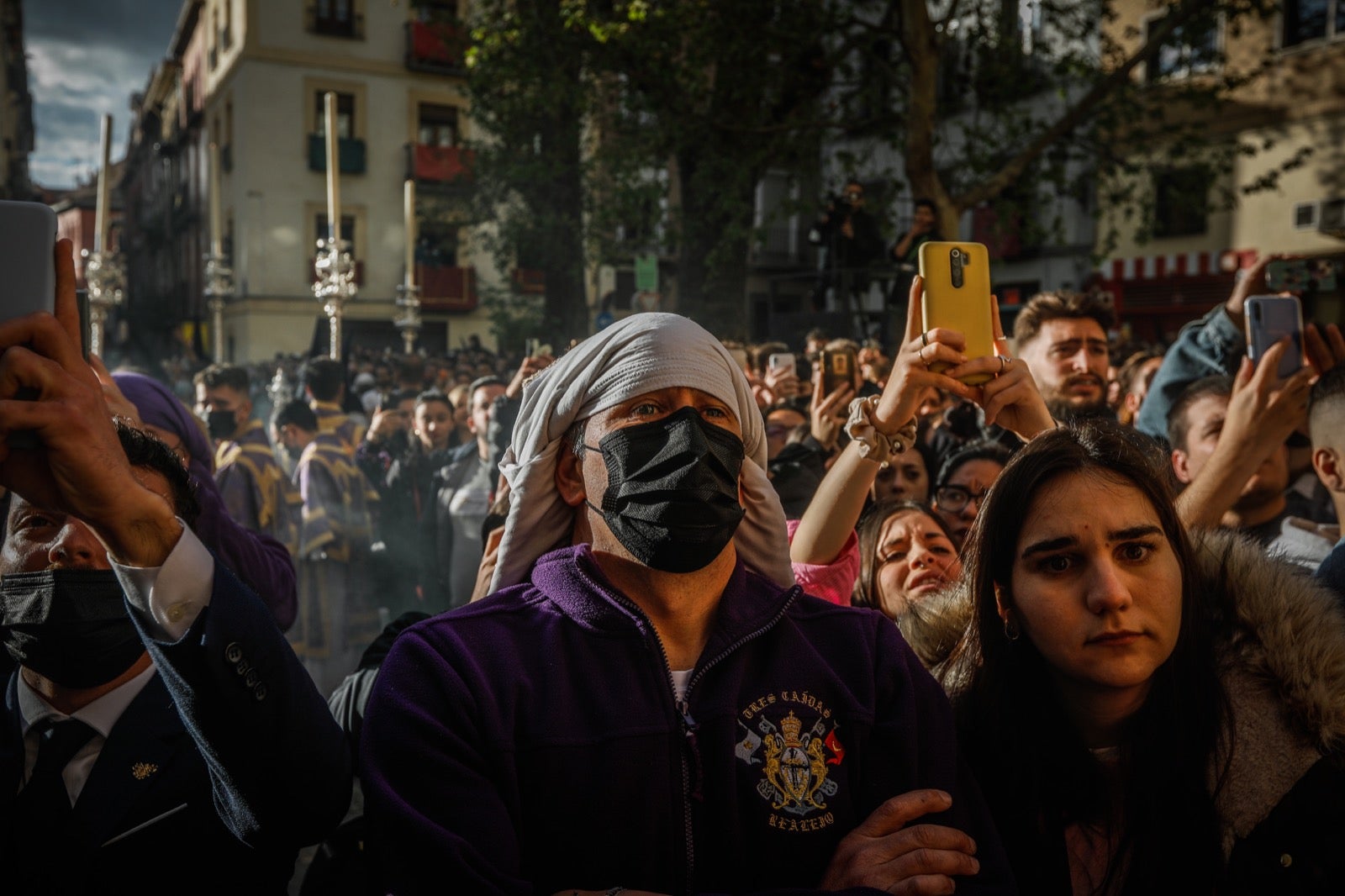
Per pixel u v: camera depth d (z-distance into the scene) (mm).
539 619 1493
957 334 1853
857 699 1490
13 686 1737
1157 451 1717
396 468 5980
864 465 2004
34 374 1151
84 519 1238
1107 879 1590
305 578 4730
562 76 10781
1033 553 1582
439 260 27141
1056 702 1685
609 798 1357
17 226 1188
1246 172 17250
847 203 10625
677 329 1551
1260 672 1565
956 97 12055
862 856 1368
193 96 34438
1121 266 19062
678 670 1497
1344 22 16031
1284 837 1494
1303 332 2334
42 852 1615
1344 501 2252
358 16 26453
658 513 1412
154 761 1647
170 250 41750
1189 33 11031
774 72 10938
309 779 1435
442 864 1278
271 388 8164
